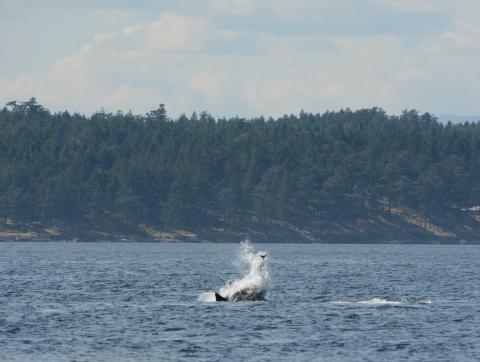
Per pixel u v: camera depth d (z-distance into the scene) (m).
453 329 176.88
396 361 145.12
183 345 158.00
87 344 158.75
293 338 164.88
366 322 184.75
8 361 143.88
